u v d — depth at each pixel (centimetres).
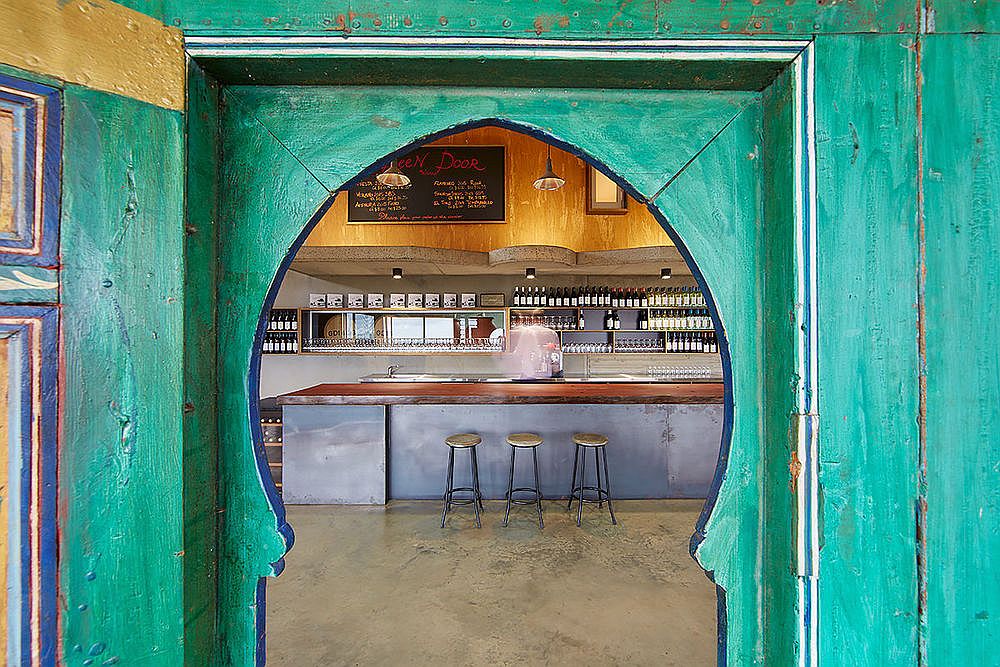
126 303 73
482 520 390
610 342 621
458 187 554
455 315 619
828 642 83
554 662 219
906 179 84
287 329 597
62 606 69
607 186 562
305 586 287
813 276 83
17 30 65
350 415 427
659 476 441
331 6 83
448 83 93
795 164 85
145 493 74
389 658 222
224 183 92
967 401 83
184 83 80
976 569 83
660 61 85
